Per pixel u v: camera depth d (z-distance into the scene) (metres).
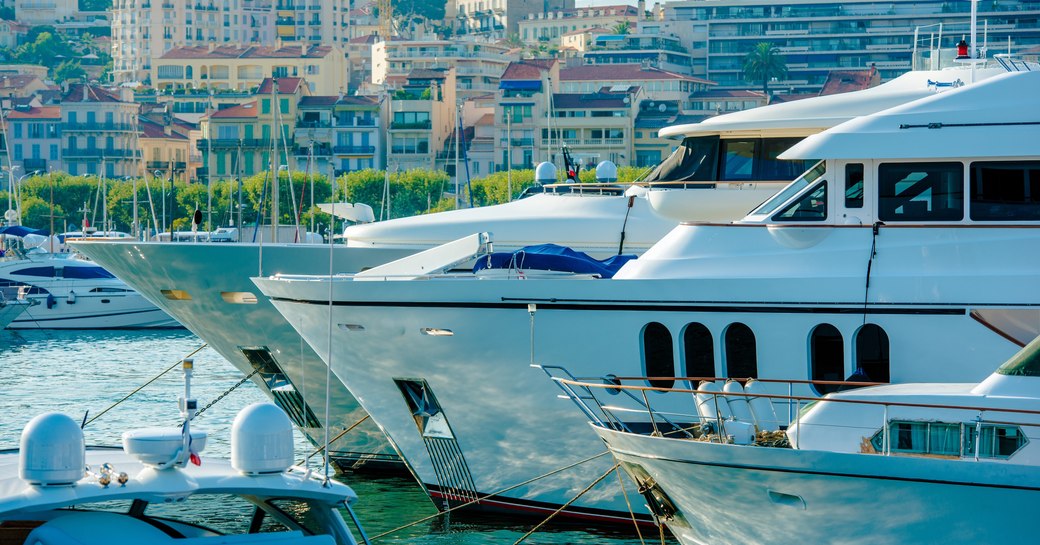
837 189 45.31
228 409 86.19
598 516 50.06
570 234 58.56
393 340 49.41
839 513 37.00
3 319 148.62
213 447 70.19
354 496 29.94
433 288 48.19
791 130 55.28
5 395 99.12
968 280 43.53
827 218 45.47
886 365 44.34
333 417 62.75
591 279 46.59
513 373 48.28
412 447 51.84
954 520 35.94
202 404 88.75
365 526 52.44
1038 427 35.84
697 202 55.62
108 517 28.30
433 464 51.84
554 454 49.47
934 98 45.34
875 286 44.12
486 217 60.22
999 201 44.06
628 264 47.75
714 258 45.94
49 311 167.50
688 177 56.50
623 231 58.31
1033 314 43.44
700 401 41.69
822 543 37.69
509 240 59.16
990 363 43.59
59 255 174.50
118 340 155.12
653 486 40.81
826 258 44.91
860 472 36.12
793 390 44.81
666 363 46.34
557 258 50.22
